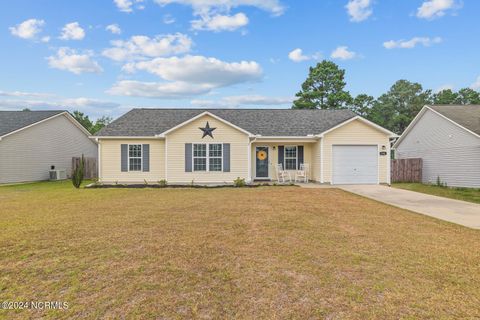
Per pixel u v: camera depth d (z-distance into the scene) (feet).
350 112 70.64
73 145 82.84
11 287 12.66
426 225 24.25
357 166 57.47
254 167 62.28
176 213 28.12
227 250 17.40
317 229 22.38
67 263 15.29
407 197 40.98
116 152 57.72
